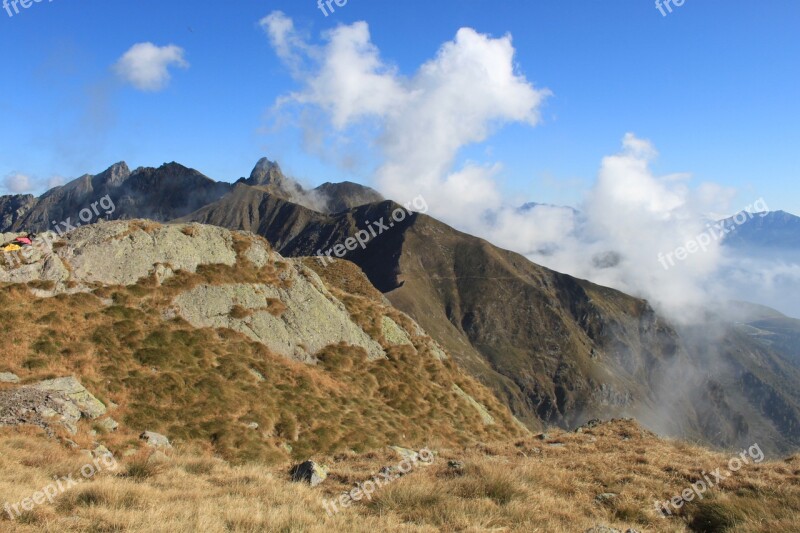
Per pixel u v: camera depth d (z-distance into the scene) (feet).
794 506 48.16
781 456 72.90
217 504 45.47
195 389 111.24
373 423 130.31
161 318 127.75
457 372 184.96
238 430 105.09
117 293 125.90
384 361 161.38
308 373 136.26
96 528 37.65
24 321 106.83
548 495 52.31
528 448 79.77
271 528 38.88
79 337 109.70
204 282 142.31
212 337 130.41
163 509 41.86
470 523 42.93
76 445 78.33
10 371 93.40
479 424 159.53
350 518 44.01
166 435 96.27
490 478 53.11
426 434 137.80
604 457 68.80
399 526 41.57
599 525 44.06
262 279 156.35
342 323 163.12
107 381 102.32
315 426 118.21
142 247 139.33
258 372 127.95
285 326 147.95
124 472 61.57
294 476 62.44
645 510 49.32
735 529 43.37
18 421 78.28
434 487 51.21
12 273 117.08
